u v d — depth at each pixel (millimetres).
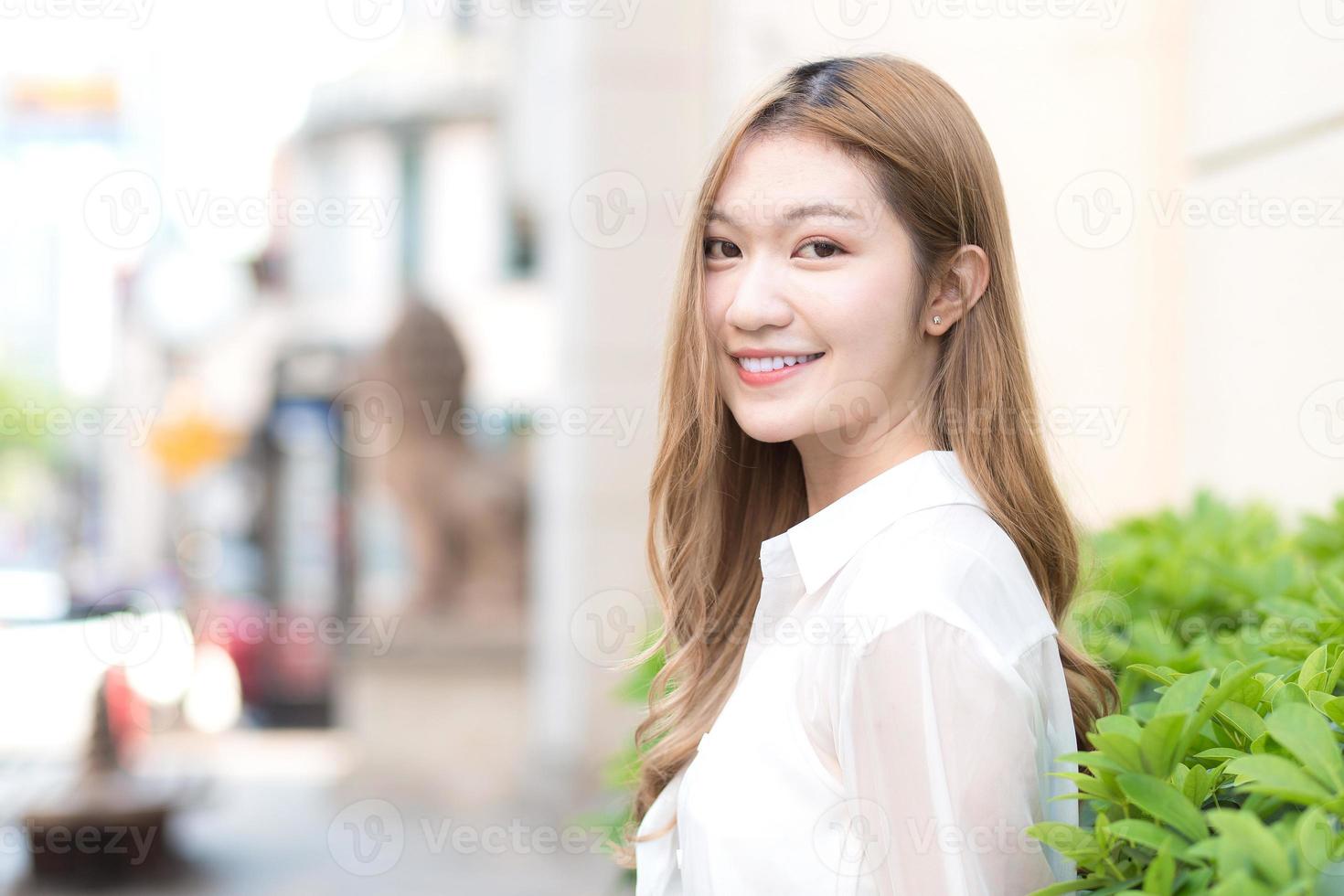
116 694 6020
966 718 943
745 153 1172
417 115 14227
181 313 14102
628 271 6047
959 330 1201
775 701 1093
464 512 10539
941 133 1157
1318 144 2404
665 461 1357
